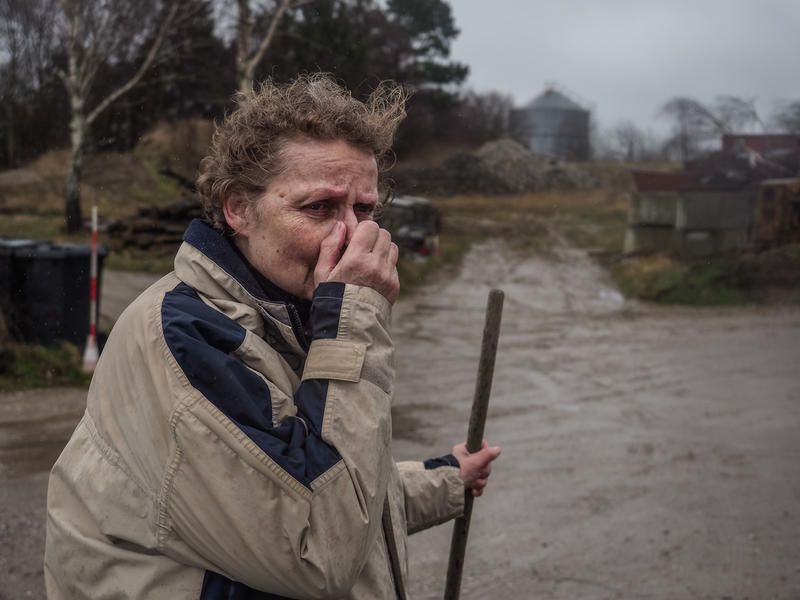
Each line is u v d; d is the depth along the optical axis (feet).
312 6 74.43
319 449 4.00
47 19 105.29
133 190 98.32
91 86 75.61
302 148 4.35
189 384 3.95
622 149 222.48
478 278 72.49
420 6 147.95
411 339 41.86
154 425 4.02
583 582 12.77
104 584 4.25
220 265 4.32
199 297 4.30
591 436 22.41
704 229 69.62
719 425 23.97
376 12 121.08
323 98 4.45
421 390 28.50
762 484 17.92
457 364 34.50
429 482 5.77
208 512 3.90
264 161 4.35
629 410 26.00
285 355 4.50
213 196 4.56
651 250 73.82
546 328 47.24
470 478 6.06
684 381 31.22
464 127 158.81
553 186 146.51
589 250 88.58
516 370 33.35
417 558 13.65
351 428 4.08
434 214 86.48
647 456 20.33
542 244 93.81
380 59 118.73
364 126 4.48
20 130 123.34
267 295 4.53
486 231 103.30
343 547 3.98
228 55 65.21
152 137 105.91
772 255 62.59
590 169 158.61
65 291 27.27
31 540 13.30
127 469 4.15
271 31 57.26
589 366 34.55
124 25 70.95
